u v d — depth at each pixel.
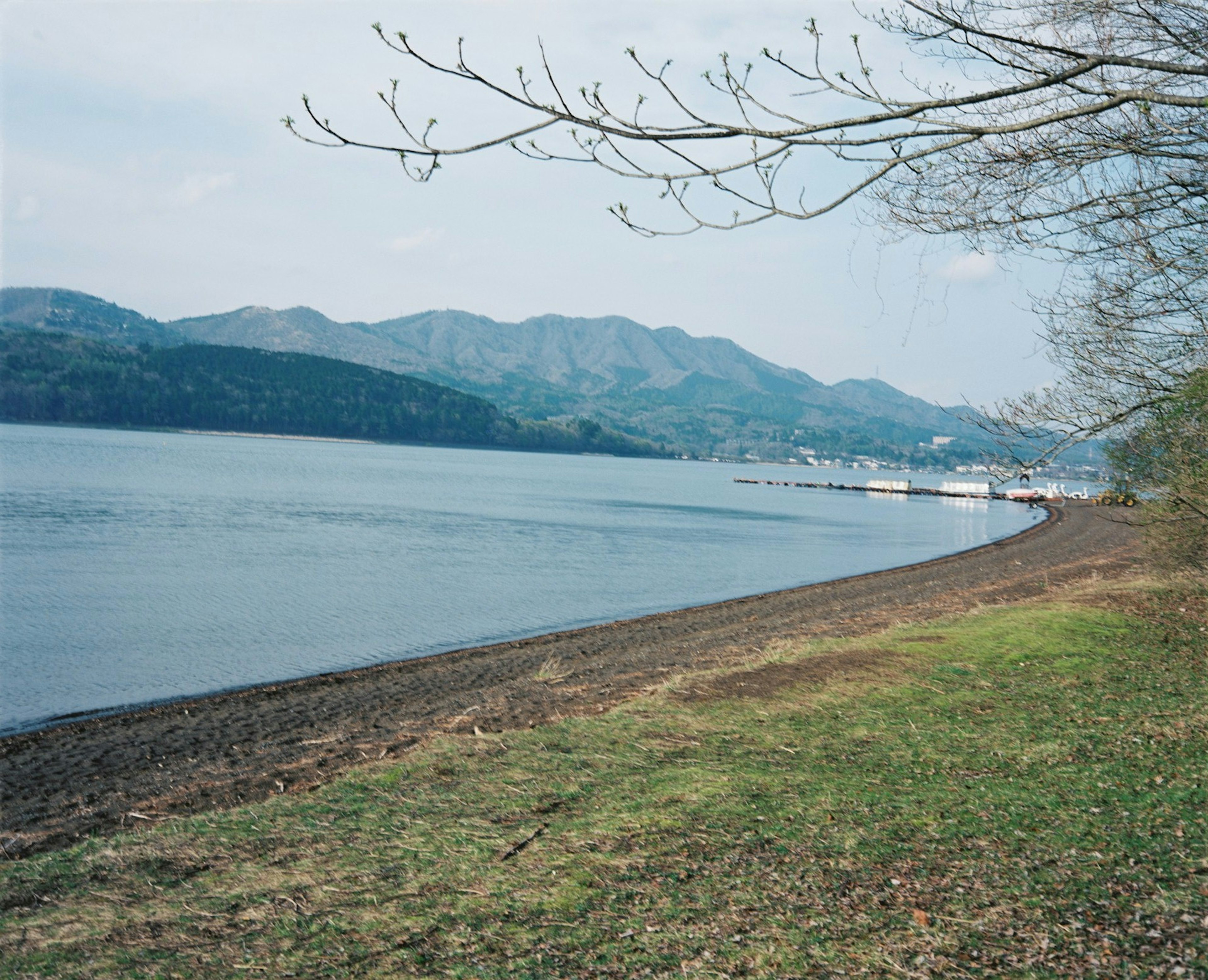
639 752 8.46
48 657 18.22
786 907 5.10
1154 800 6.39
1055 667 11.41
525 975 4.51
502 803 7.18
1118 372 6.12
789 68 3.67
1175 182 4.33
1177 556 17.03
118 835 7.17
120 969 4.82
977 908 4.94
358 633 21.72
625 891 5.44
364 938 5.03
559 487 108.88
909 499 116.75
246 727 12.88
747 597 29.20
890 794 6.98
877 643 13.37
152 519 48.12
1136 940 4.45
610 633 21.58
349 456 172.25
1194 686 10.09
